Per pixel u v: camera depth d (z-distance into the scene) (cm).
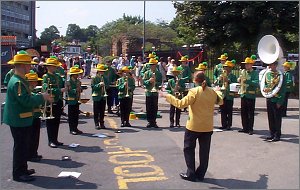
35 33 6412
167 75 1983
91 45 5888
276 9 1983
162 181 709
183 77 1259
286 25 2084
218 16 2123
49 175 743
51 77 941
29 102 693
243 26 2064
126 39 4259
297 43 2230
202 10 2173
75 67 1118
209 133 712
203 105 701
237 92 1177
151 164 819
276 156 886
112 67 1512
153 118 1239
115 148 960
